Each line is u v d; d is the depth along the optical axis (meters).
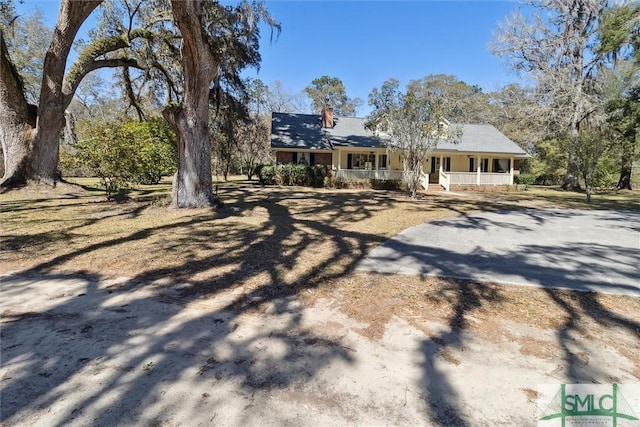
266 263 4.75
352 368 2.33
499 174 22.73
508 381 2.21
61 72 12.30
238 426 1.77
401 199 14.68
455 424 1.82
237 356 2.45
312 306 3.36
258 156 31.73
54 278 4.03
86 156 10.05
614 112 20.50
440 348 2.61
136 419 1.81
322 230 7.30
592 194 20.05
